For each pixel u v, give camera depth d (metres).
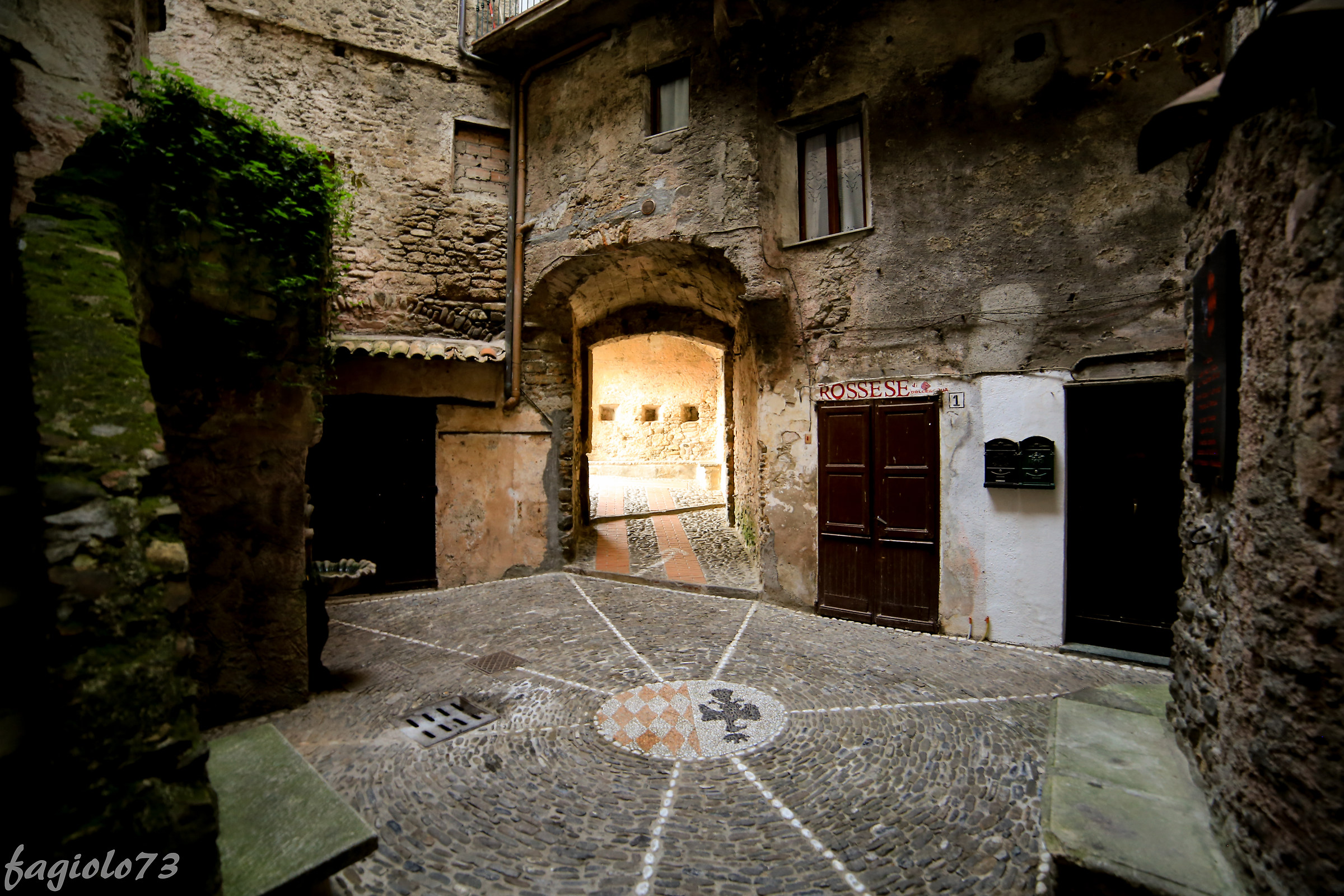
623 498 12.40
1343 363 1.62
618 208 6.82
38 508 1.70
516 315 7.53
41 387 1.85
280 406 3.76
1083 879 2.06
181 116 3.10
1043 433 4.94
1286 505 1.85
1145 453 4.70
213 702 3.59
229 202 3.30
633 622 5.67
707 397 15.64
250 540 3.70
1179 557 4.57
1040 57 5.04
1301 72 1.69
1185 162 4.50
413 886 2.33
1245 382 2.19
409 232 7.27
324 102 6.98
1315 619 1.69
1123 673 4.45
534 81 7.65
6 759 1.52
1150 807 2.33
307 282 3.65
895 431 5.54
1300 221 1.81
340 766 3.18
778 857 2.52
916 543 5.43
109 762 1.58
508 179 7.82
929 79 5.45
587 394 9.24
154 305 3.06
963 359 5.26
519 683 4.25
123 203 2.79
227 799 2.16
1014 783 3.02
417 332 7.28
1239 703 2.09
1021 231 5.06
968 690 4.13
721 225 6.15
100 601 1.68
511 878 2.39
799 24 6.01
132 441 1.94
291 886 1.76
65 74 3.07
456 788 3.00
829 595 5.86
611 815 2.80
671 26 6.60
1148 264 4.61
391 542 6.99
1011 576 5.07
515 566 7.53
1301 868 1.68
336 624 5.61
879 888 2.35
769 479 6.25
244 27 6.70
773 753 3.34
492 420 7.47
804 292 6.02
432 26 7.46
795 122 6.10
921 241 5.45
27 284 2.03
